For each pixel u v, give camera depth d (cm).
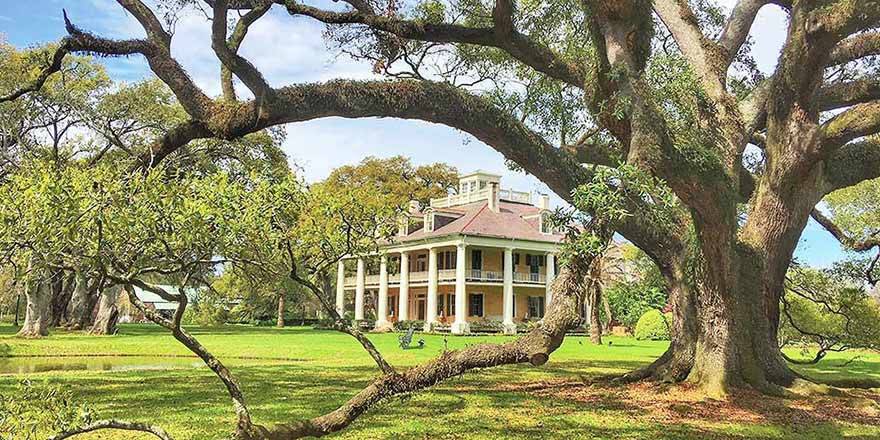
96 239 491
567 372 1747
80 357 2314
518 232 4672
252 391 1267
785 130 1188
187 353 2408
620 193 616
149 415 957
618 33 1012
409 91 1108
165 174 628
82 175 499
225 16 983
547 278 4750
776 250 1267
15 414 397
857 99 1261
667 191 618
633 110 988
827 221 1673
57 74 2595
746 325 1253
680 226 1326
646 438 853
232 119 1029
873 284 1702
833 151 1155
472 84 1485
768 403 1123
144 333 3775
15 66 2495
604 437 854
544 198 5006
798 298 1869
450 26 1135
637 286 2162
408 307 5212
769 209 1255
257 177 633
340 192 716
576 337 4272
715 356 1234
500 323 4534
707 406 1094
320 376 1570
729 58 1345
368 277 5422
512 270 4681
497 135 1179
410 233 4959
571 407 1080
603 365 2016
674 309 1373
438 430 871
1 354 2311
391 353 2408
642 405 1108
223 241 548
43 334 3312
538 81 1470
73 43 976
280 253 658
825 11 1005
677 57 1178
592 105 1073
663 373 1370
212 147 2575
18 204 476
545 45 1370
